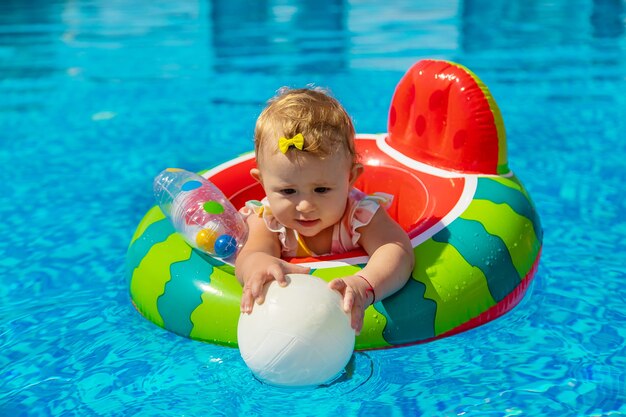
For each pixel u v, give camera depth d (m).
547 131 4.92
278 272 2.34
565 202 3.92
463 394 2.34
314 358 2.24
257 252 2.54
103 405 2.35
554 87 5.82
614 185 4.10
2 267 3.40
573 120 5.11
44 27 8.48
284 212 2.53
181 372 2.49
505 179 3.11
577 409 2.27
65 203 4.08
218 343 2.60
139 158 4.67
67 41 7.77
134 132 5.11
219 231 2.64
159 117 5.39
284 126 2.46
